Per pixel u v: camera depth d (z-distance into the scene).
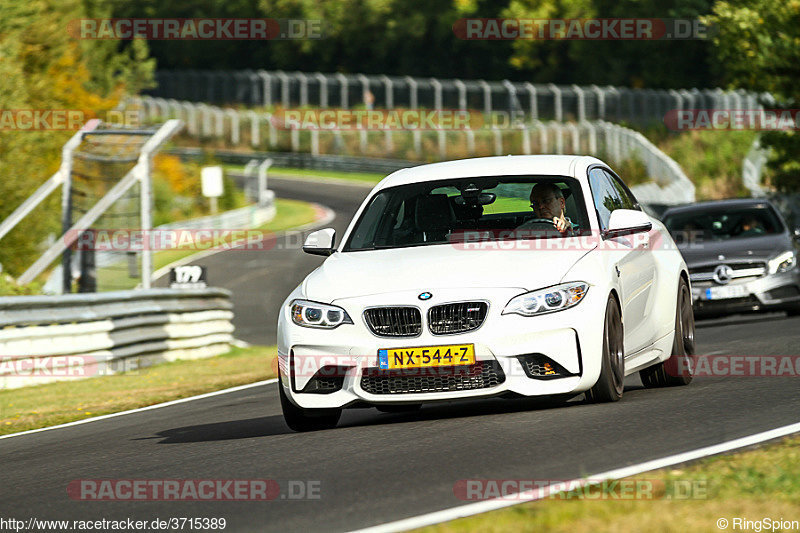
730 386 32.50
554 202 31.34
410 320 28.20
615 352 29.83
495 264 29.03
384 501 20.12
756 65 109.25
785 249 61.66
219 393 44.91
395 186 33.22
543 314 28.05
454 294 28.12
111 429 35.75
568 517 17.41
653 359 33.38
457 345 27.81
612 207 33.53
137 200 83.75
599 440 24.45
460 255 29.75
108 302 59.94
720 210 65.56
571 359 28.11
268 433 30.80
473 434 26.39
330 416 30.58
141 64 183.38
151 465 26.44
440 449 24.78
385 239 31.83
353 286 29.16
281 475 23.44
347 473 22.98
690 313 36.75
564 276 28.64
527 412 29.28
